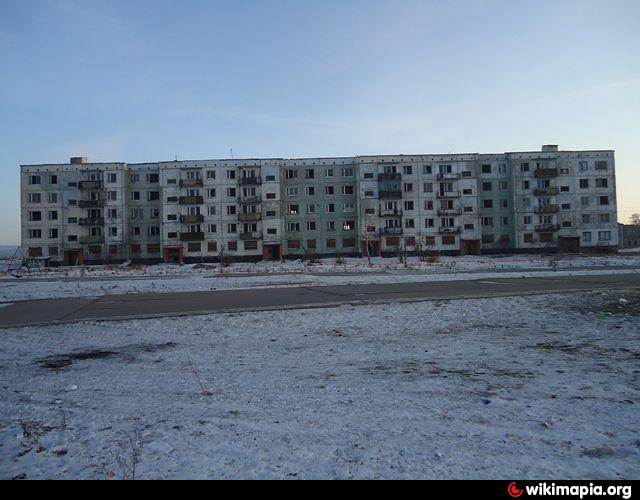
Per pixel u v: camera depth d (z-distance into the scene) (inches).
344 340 345.1
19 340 375.2
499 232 2600.9
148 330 407.8
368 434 164.9
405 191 2566.4
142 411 197.3
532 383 222.8
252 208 2536.9
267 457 148.6
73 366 283.7
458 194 2564.0
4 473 143.2
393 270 1283.2
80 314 526.3
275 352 310.2
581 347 300.5
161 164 2529.5
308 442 159.5
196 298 668.7
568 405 191.0
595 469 137.7
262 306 543.8
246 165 2536.9
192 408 199.2
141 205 2600.9
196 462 146.6
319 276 1088.8
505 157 2623.0
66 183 2539.4
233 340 356.8
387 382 229.9
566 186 2586.1
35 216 2529.5
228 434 168.2
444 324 401.4
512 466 139.9
